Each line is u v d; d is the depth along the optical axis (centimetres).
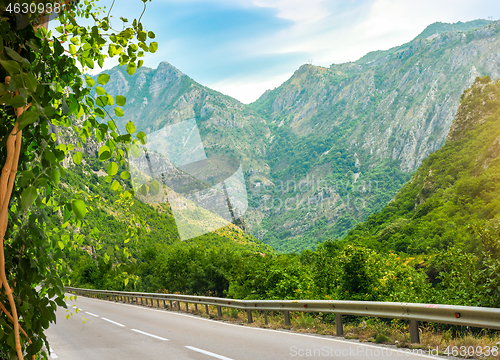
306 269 1316
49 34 155
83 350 845
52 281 165
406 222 9088
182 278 2283
